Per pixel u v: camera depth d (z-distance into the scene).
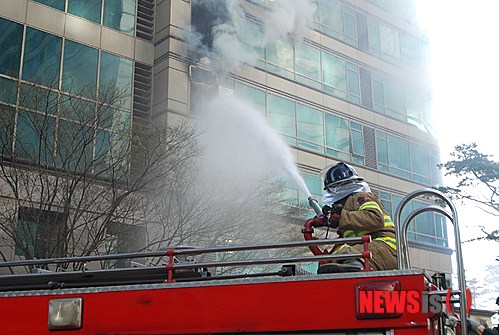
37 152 15.98
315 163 27.31
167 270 3.94
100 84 19.06
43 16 21.11
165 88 22.94
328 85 29.28
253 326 3.49
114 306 3.74
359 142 29.97
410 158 32.53
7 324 3.85
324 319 3.40
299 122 27.23
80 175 14.98
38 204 14.94
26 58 20.23
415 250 30.62
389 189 30.78
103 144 16.20
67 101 16.17
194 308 3.61
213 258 15.40
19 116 15.44
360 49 31.64
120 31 23.08
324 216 4.75
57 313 3.79
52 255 13.68
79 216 13.99
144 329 3.65
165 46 23.42
